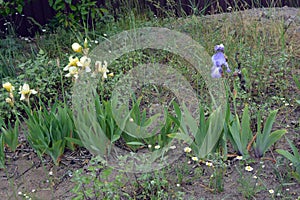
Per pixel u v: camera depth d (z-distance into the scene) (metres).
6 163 3.21
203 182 2.83
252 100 3.78
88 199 2.71
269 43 4.72
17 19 5.94
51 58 4.85
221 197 2.70
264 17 5.41
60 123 3.16
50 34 5.45
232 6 5.91
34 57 4.79
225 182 2.83
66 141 3.21
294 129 3.33
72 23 5.43
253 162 2.99
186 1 6.16
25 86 3.10
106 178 2.71
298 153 2.86
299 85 3.43
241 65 4.15
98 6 6.05
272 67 4.26
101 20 5.66
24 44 5.38
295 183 2.76
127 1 5.84
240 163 2.87
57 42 4.93
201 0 6.15
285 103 3.57
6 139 3.25
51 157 3.15
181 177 2.82
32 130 3.11
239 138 2.98
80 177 2.66
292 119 3.52
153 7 6.14
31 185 2.96
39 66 4.19
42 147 3.10
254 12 5.52
